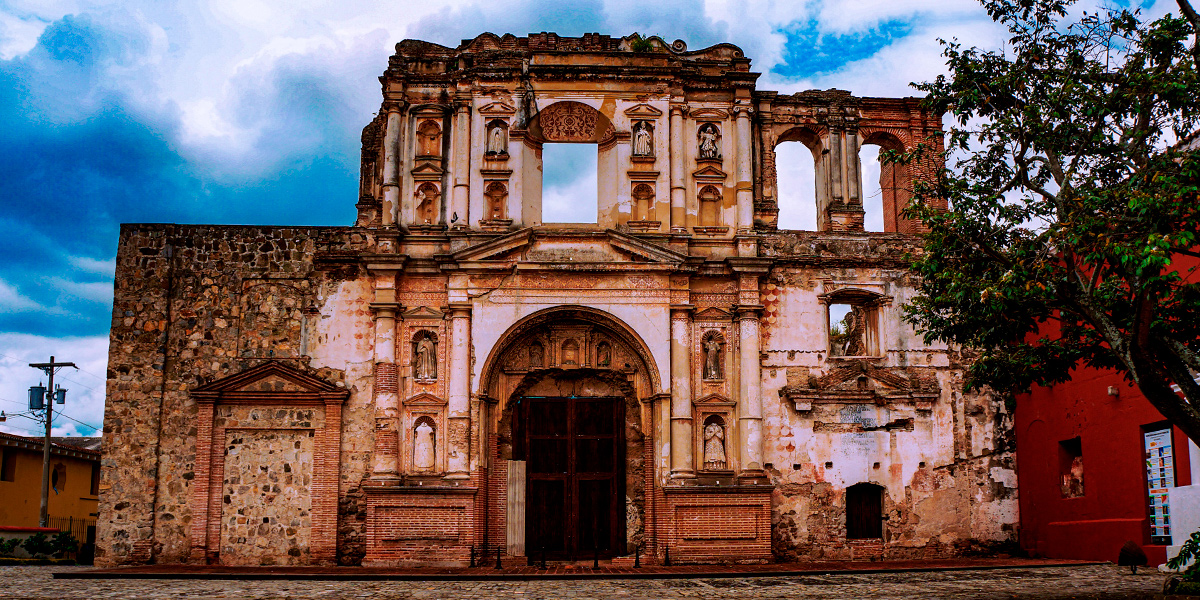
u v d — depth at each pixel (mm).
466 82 30875
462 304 29406
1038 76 20344
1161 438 24750
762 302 30391
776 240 30734
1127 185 18688
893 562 28375
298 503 28906
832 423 29922
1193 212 16844
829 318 30797
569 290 29609
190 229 30250
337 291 30016
